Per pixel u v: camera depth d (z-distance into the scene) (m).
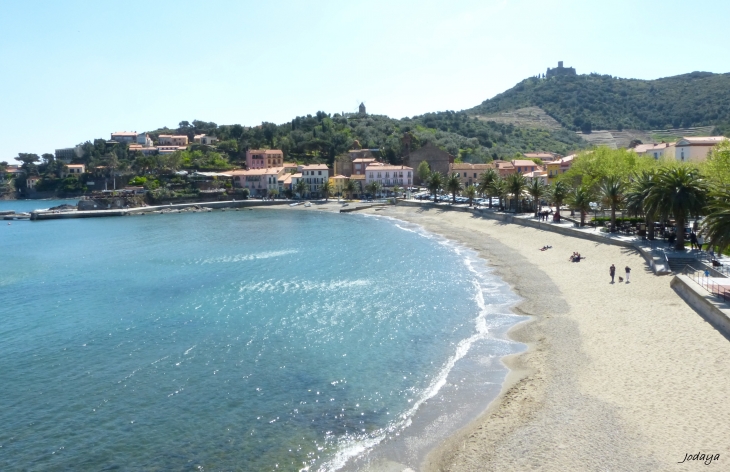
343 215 170.00
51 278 75.94
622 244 72.19
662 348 36.84
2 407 33.91
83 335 48.09
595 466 24.00
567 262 69.75
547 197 122.38
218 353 42.47
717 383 30.72
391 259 82.69
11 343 46.50
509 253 81.50
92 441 29.48
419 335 45.28
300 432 29.73
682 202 62.75
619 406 29.27
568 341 40.56
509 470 24.42
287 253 91.81
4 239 128.62
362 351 41.97
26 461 27.64
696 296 44.47
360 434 29.27
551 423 28.23
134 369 39.53
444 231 115.62
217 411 32.53
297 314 52.84
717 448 24.44
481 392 33.38
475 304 53.97
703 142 131.38
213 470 26.39
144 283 69.69
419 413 31.23
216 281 69.56
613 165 111.81
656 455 24.41
